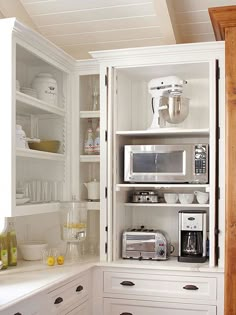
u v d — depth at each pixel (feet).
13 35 8.38
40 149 9.82
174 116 10.07
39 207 9.32
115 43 11.32
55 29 10.97
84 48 11.59
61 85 10.73
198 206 9.98
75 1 9.99
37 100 9.27
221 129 9.50
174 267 9.41
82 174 11.02
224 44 9.43
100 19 10.51
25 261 10.03
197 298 9.32
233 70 8.70
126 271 9.73
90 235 11.12
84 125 11.13
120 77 10.60
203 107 11.02
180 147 9.95
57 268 9.32
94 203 10.67
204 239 9.90
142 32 10.84
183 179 9.90
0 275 8.64
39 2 10.12
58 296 8.32
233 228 8.60
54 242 10.88
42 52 9.36
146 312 9.61
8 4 9.83
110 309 9.85
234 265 8.57
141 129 11.36
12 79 8.36
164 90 10.14
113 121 10.19
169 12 9.54
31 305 7.36
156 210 11.22
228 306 8.58
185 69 10.30
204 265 9.55
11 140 8.32
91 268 9.80
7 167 8.32
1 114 8.40
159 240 10.12
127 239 10.27
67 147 10.74
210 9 8.59
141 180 10.13
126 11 10.18
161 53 9.82
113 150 10.19
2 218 8.45
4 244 9.20
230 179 8.64
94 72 10.77
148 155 10.12
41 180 9.88
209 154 9.71
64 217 10.23
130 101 11.25
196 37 11.12
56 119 10.58
